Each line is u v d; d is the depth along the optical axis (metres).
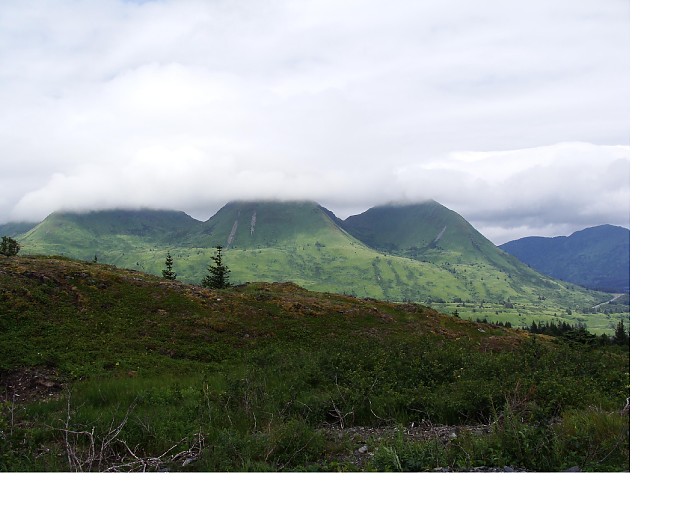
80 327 25.94
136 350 24.81
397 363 17.94
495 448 8.48
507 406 9.98
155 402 13.66
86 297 29.92
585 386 13.88
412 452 8.47
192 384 16.91
